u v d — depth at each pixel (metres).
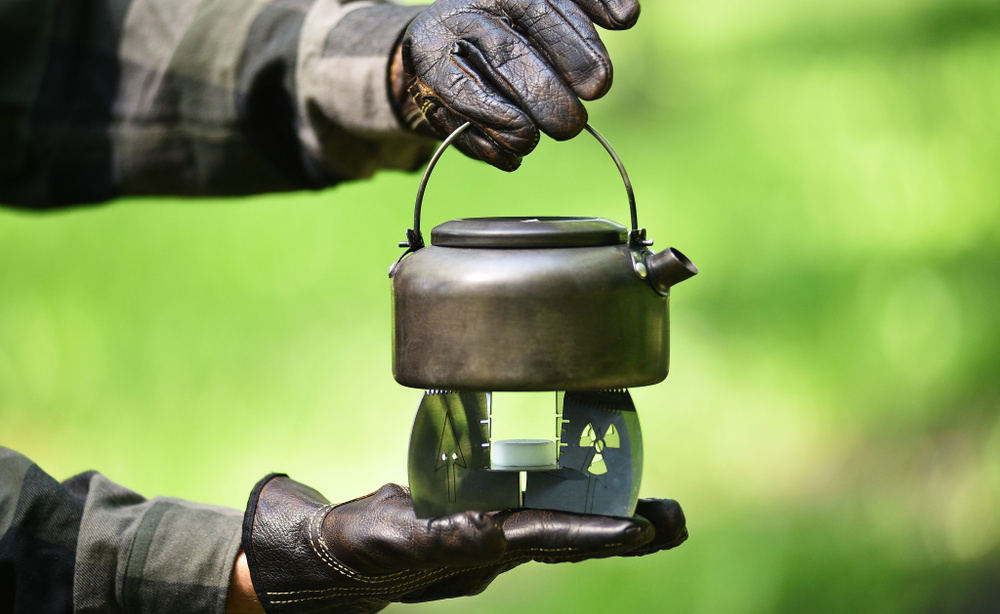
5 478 1.80
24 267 6.42
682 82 8.70
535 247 1.50
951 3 8.61
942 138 7.47
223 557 1.78
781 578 4.55
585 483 1.61
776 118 8.09
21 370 5.82
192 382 5.77
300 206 6.86
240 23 2.30
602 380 1.49
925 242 6.65
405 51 1.71
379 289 6.32
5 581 1.76
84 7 2.40
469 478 1.60
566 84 1.59
